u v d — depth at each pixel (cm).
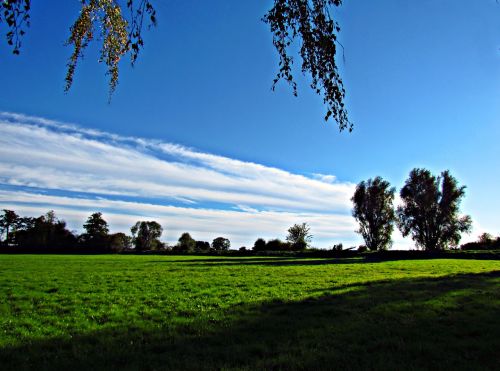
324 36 595
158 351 923
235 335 1052
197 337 1038
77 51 646
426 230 7200
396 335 1019
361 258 6075
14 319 1295
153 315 1355
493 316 1227
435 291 1777
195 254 9350
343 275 2789
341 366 788
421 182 7269
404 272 2986
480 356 841
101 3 646
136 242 13100
